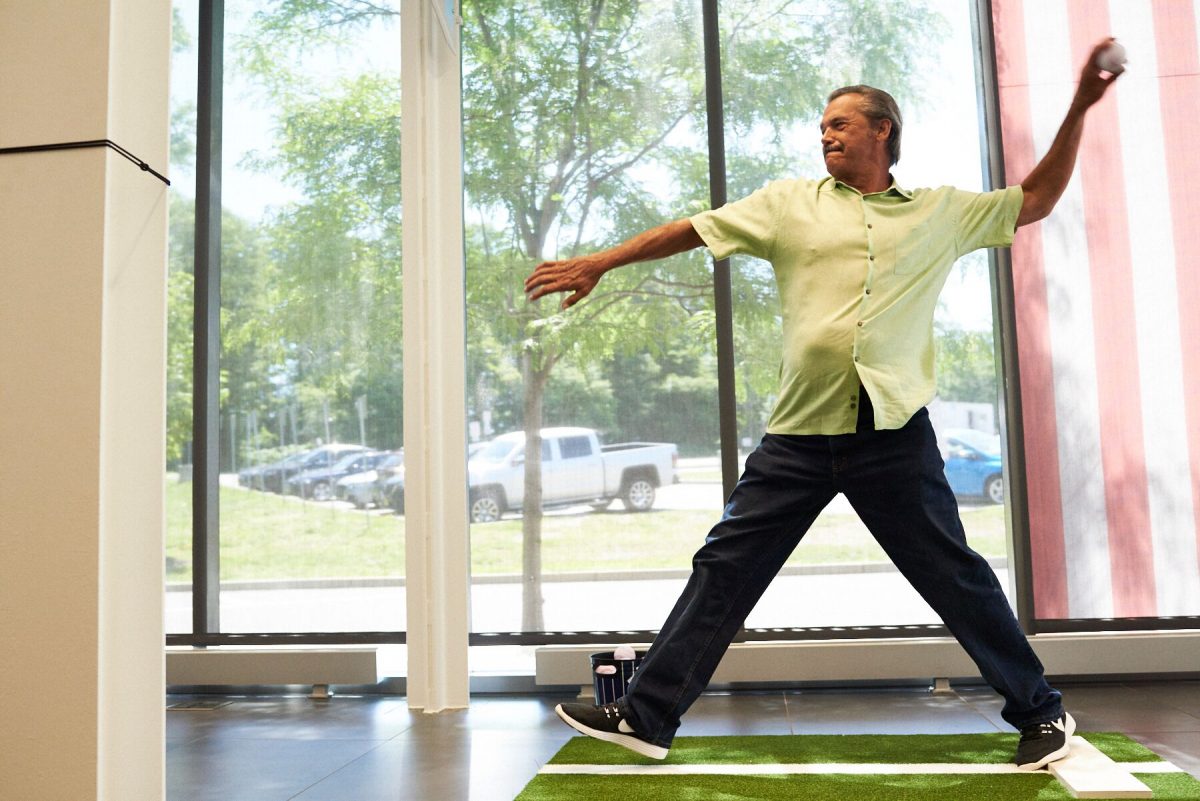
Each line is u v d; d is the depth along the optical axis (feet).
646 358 12.41
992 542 11.95
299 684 12.19
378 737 9.92
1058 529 11.73
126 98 5.49
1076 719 9.61
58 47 5.36
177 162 13.29
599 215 12.54
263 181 13.16
